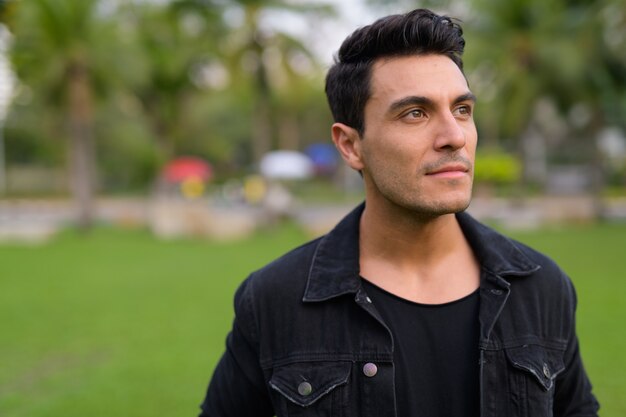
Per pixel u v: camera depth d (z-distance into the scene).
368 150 1.31
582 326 6.00
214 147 39.62
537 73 18.59
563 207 18.36
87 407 4.37
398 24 1.28
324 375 1.29
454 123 1.24
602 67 18.89
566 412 1.47
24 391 4.72
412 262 1.36
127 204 29.23
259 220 18.36
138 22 22.95
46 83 16.83
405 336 1.30
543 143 32.06
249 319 1.39
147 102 28.12
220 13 19.42
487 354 1.27
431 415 1.27
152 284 9.14
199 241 15.40
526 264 1.36
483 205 20.66
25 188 35.31
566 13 18.62
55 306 7.71
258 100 20.27
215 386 1.47
